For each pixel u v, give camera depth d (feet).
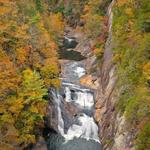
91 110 142.10
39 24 160.04
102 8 220.43
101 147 121.19
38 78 120.57
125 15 157.58
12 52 124.57
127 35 146.20
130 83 117.50
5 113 105.09
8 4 138.00
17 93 111.24
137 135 95.66
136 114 101.50
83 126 133.80
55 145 123.54
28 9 162.50
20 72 120.26
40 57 136.87
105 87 146.20
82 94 148.36
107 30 188.85
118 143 104.88
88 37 218.18
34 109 110.93
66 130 131.75
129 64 125.59
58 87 139.23
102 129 127.44
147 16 133.28
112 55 153.48
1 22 127.65
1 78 109.19
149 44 119.55
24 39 132.05
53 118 128.88
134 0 154.92
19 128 108.88
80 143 125.18
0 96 106.93
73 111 139.33
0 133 101.60
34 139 110.63
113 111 123.03
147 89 106.11
